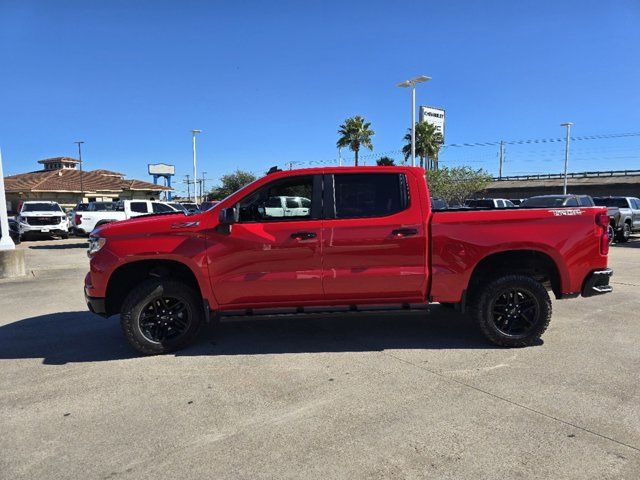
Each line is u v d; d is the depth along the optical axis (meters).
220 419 3.67
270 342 5.56
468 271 5.09
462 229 5.06
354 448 3.21
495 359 4.87
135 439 3.40
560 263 5.11
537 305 5.12
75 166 76.75
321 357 5.03
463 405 3.82
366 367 4.71
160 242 4.99
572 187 61.06
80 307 7.69
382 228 5.02
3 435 3.49
